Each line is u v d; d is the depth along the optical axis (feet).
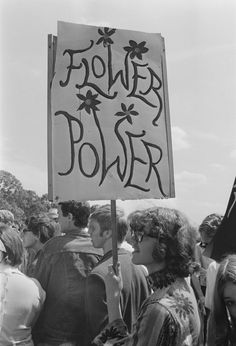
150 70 6.89
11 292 7.32
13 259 7.48
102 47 6.72
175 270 5.03
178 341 4.68
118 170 6.57
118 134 6.64
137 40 6.88
